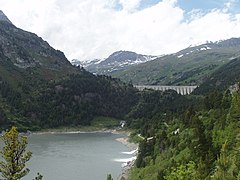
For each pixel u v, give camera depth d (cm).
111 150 19012
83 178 12506
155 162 11962
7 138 4675
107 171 13650
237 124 7919
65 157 16500
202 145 8050
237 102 8131
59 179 12275
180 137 12331
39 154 17088
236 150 5153
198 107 17588
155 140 14125
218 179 4172
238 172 4228
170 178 5025
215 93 15138
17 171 4731
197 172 4938
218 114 12050
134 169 13175
